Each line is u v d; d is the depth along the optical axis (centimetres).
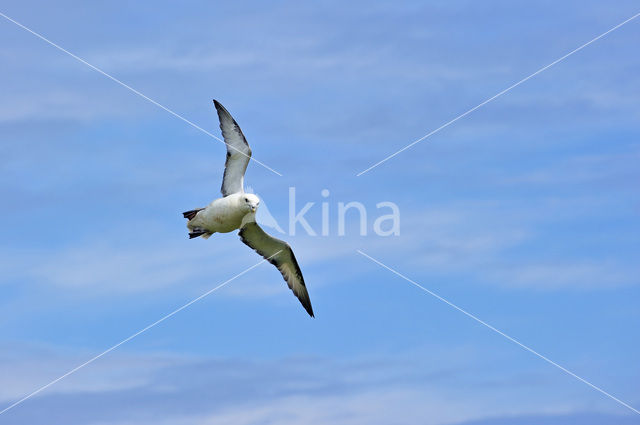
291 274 2884
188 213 2761
